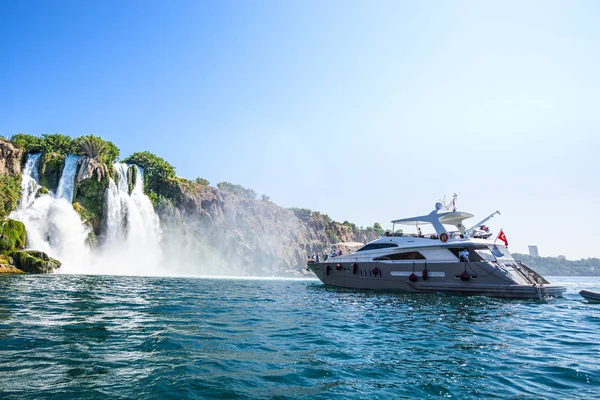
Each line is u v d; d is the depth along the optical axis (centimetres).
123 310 1152
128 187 6125
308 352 729
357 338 880
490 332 999
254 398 478
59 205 4856
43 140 5525
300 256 9900
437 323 1128
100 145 5631
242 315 1171
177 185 7081
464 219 2486
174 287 2289
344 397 494
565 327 1101
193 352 684
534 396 521
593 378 609
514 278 1939
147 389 490
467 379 589
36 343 695
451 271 2066
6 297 1366
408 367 646
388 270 2306
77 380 511
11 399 438
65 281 2377
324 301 1700
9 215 4300
